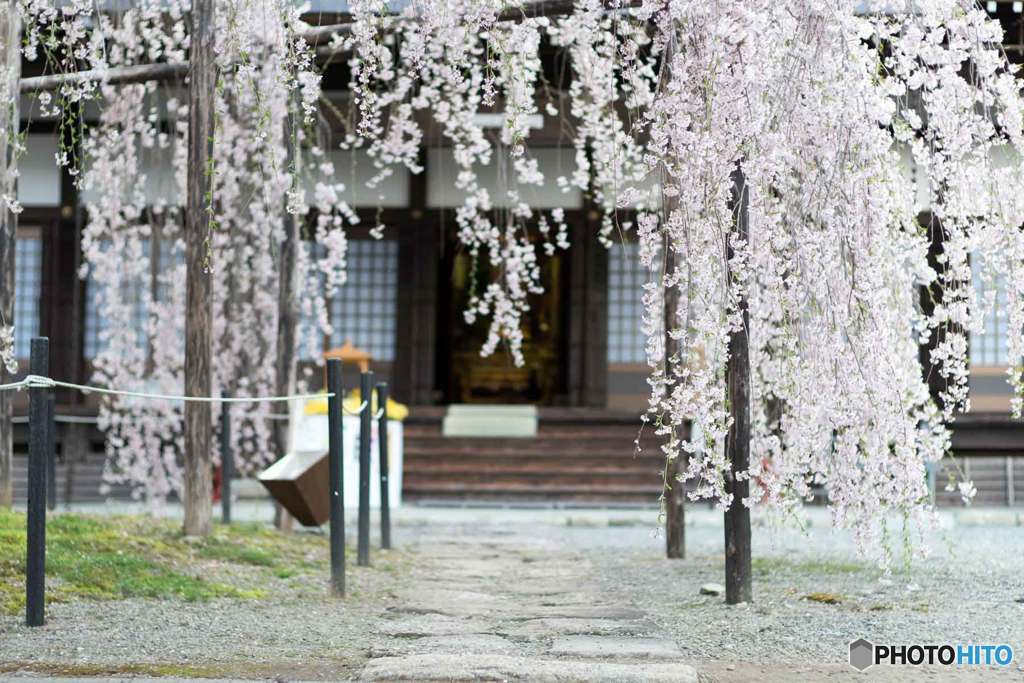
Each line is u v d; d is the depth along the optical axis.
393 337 19.52
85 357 18.97
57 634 5.85
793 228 6.77
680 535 10.41
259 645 5.73
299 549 9.84
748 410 7.15
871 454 6.73
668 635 6.12
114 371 13.79
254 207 11.55
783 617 6.69
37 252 19.14
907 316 7.26
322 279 19.28
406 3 8.39
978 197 6.74
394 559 10.17
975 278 12.06
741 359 7.13
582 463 18.23
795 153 6.64
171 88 14.35
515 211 11.24
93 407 18.55
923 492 6.75
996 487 17.83
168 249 17.03
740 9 6.16
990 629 6.21
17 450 18.17
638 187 11.68
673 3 6.31
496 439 18.55
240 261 14.44
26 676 4.82
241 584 7.82
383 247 19.58
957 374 6.89
